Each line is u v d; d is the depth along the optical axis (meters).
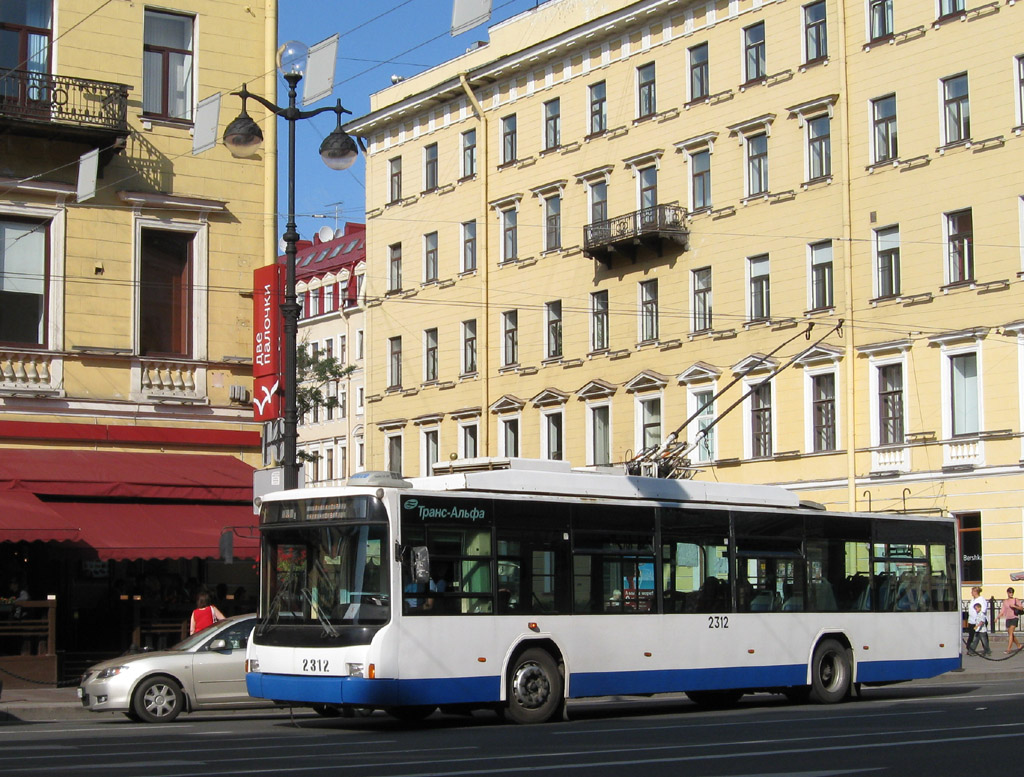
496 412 51.28
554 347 49.59
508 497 18.05
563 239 49.25
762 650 20.55
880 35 40.16
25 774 11.49
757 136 43.22
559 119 49.81
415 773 11.41
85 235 25.47
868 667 21.98
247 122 21.42
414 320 55.66
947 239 38.22
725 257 43.69
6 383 24.44
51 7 25.36
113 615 24.88
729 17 43.94
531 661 17.92
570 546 18.59
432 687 16.81
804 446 41.03
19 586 23.95
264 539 17.86
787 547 21.27
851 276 40.19
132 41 26.12
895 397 39.34
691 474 44.03
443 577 17.20
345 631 16.70
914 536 23.16
